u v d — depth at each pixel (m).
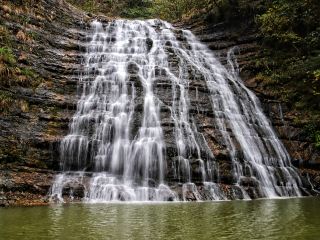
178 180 12.34
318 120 16.30
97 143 13.03
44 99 14.48
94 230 5.79
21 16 17.97
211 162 12.91
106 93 15.77
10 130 12.61
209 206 9.24
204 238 5.16
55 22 20.03
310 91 17.62
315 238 5.15
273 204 9.74
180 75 17.80
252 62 19.95
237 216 7.34
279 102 17.75
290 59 19.30
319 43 18.94
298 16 19.39
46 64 16.56
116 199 10.97
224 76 19.14
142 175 12.61
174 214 7.65
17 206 9.40
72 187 11.05
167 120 14.44
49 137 12.81
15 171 11.41
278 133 16.27
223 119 15.52
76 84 16.00
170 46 21.12
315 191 13.70
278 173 13.84
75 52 18.81
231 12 22.61
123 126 13.94
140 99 15.38
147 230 5.78
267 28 19.88
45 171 11.89
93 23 21.95
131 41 20.92
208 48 21.83
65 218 7.11
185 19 25.69
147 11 35.12
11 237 5.27
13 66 14.98
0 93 13.62
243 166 13.30
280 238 5.16
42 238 5.19
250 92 18.23
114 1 35.34
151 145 12.95
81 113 14.54
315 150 15.40
